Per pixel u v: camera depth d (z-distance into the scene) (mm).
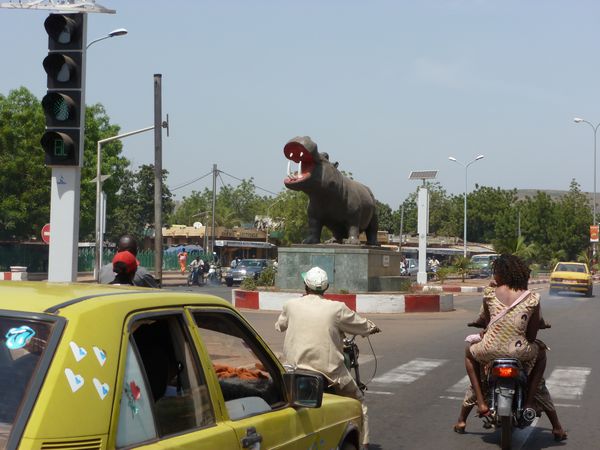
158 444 3012
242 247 72125
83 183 48781
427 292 23719
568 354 14023
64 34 8602
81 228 50531
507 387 6855
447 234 96812
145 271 8336
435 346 14742
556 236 82875
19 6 8508
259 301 21609
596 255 76812
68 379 2689
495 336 6961
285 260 22078
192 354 3469
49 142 8578
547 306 27844
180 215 108438
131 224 70750
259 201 101250
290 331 6344
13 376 2719
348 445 5070
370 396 9953
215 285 45781
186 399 3375
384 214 102062
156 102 16672
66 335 2795
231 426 3557
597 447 7531
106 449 2711
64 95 8555
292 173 20766
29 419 2572
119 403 2832
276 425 3953
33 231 44938
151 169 75062
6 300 3031
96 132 51062
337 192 20875
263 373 4254
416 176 38219
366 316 20500
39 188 44125
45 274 43281
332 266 21516
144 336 3416
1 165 43125
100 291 3393
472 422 8594
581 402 9602
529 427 8344
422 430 8172
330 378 6215
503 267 7082
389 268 23359
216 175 60156
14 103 47656
